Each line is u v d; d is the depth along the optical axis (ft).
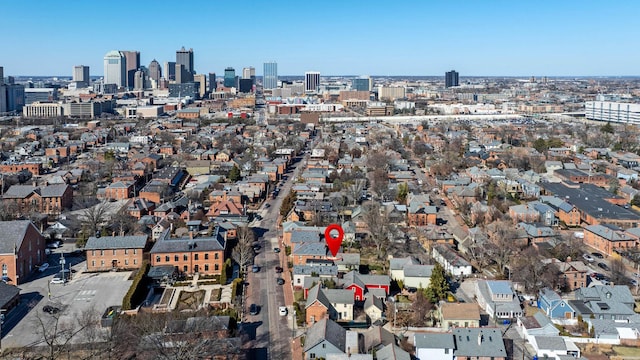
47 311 535.60
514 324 525.34
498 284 564.30
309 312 515.91
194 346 435.12
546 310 539.29
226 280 622.95
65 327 492.95
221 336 460.55
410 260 627.46
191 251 644.27
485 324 525.34
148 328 469.16
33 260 655.76
